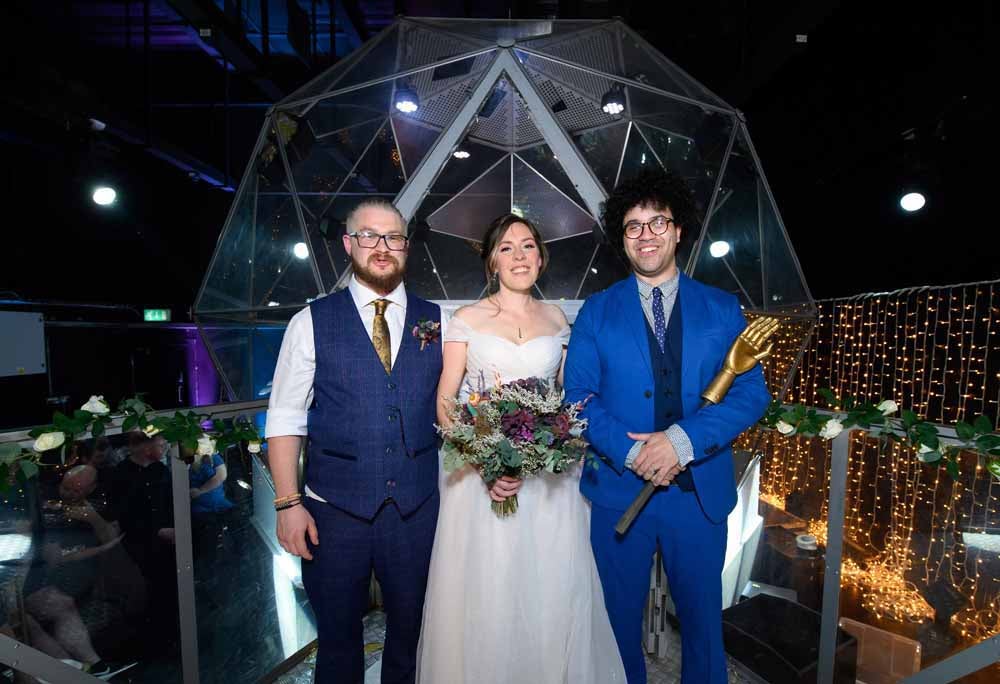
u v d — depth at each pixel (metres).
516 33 4.04
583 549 2.04
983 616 1.92
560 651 1.96
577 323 2.06
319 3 7.76
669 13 6.87
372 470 1.86
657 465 1.76
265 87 7.48
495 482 1.86
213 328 3.60
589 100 3.89
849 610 2.37
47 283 8.23
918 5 4.51
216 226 10.23
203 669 2.29
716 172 3.34
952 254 5.15
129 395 8.73
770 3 5.70
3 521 1.79
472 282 3.87
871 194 5.98
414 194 3.44
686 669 1.95
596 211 3.48
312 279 3.22
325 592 1.87
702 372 1.89
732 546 2.84
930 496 2.10
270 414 1.89
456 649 1.94
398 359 1.92
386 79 3.66
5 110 5.96
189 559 2.20
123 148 7.94
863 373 5.52
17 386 6.03
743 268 3.30
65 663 1.90
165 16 6.87
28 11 5.85
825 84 5.91
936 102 4.38
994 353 4.55
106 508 1.99
